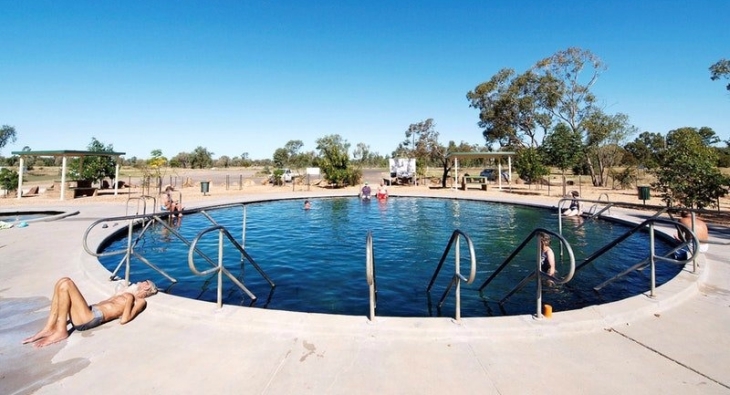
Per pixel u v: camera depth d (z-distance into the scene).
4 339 3.41
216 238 9.95
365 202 18.78
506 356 3.07
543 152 21.88
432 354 3.09
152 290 4.31
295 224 12.41
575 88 30.23
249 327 3.59
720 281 5.09
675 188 11.94
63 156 17.69
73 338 3.39
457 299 3.66
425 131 32.81
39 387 2.65
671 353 3.12
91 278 5.11
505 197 19.28
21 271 5.72
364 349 3.17
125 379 2.75
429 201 19.19
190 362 2.99
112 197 19.03
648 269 6.74
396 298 5.45
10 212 13.23
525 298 5.39
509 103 33.31
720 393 2.56
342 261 7.65
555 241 9.49
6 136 52.44
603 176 31.22
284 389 2.62
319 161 29.08
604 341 3.33
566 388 2.62
